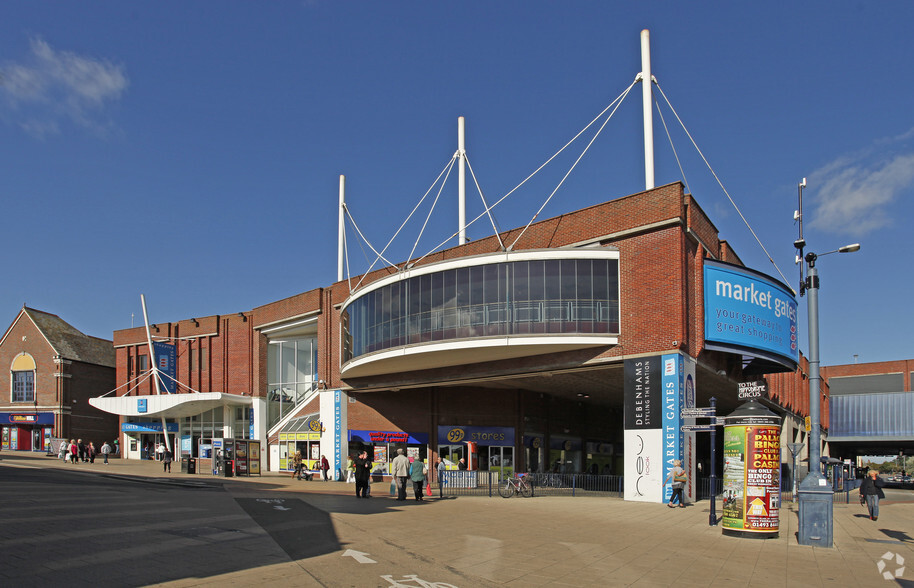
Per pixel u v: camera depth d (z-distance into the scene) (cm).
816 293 1741
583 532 1652
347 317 3994
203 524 1438
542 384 3881
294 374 4897
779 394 4897
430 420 4150
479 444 4169
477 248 3528
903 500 4041
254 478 3772
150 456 5500
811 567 1256
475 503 2402
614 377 3438
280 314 4800
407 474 2458
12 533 1182
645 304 2830
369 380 4100
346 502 2222
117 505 1728
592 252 2952
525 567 1154
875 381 8238
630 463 2753
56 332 5972
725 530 1658
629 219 2920
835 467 4603
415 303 3303
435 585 980
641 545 1466
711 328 2903
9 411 5806
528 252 3006
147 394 5522
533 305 2975
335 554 1169
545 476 3550
